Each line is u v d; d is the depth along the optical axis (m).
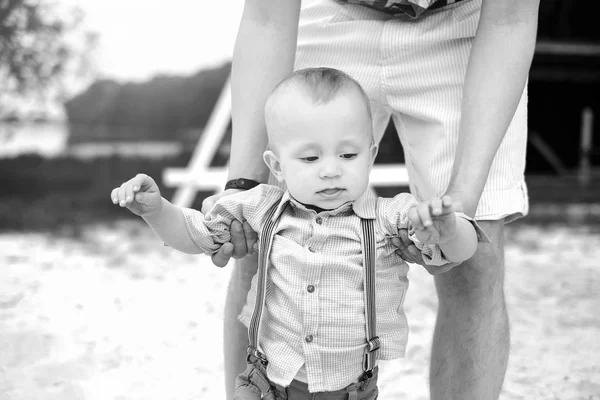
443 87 2.11
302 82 1.82
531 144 10.57
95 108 10.05
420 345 3.56
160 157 9.82
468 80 1.92
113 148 9.93
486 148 1.84
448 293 2.08
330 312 1.78
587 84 10.55
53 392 2.90
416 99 2.14
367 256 1.79
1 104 8.58
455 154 1.91
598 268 5.55
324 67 2.08
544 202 8.95
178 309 4.19
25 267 5.20
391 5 2.11
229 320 2.23
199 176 5.27
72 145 9.72
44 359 3.30
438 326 2.12
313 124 1.76
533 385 3.04
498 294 2.05
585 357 3.43
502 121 1.87
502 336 2.04
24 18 7.67
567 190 9.42
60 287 4.64
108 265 5.33
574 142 10.80
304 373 1.81
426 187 2.17
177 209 1.85
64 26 8.05
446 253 1.71
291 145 1.79
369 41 2.16
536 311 4.27
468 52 2.10
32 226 6.91
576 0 9.91
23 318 3.93
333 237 1.81
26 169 9.04
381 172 4.39
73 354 3.38
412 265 5.41
